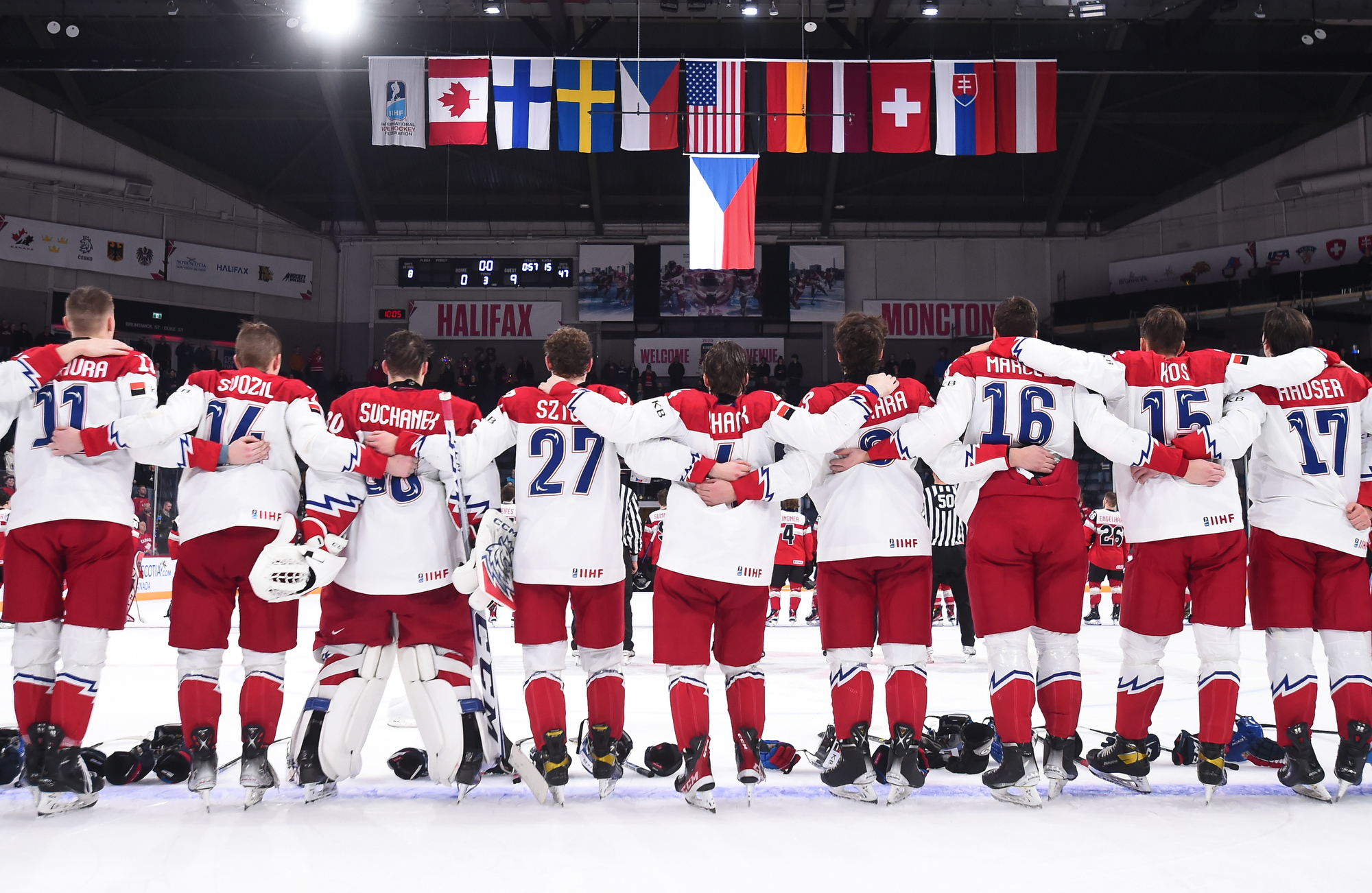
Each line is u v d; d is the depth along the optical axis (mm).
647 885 2953
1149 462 4008
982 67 14789
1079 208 31156
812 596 17750
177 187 28703
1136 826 3602
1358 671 4090
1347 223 26797
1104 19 21641
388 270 31984
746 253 14438
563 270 31734
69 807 3768
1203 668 4023
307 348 31422
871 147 14781
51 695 3996
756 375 30484
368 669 3994
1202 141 27953
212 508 3938
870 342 4305
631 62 14719
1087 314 30031
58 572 4008
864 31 20891
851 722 3973
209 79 25359
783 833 3502
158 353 26344
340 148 28359
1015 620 3969
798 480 3994
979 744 4414
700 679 3979
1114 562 12852
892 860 3199
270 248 30672
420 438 3980
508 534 4191
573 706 6301
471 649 4152
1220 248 29094
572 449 4094
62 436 3893
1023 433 4066
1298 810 3846
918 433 4023
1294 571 4215
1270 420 4336
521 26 23672
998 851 3297
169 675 7652
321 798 3947
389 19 23094
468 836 3449
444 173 29500
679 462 3934
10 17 23062
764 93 14750
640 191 30234
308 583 3779
